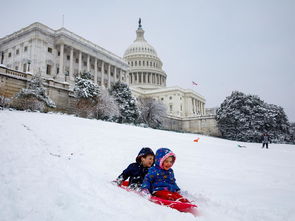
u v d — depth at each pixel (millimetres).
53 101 28594
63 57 57656
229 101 49594
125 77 79250
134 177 4844
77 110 29641
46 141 9680
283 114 49781
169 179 4473
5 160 5387
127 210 3150
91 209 2980
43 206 3041
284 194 4934
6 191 3475
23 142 8203
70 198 3281
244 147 21766
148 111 47438
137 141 13344
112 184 4805
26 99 23406
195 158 10398
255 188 5574
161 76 113000
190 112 93688
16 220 2668
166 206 3580
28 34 53406
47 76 51625
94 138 12094
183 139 20031
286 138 47375
